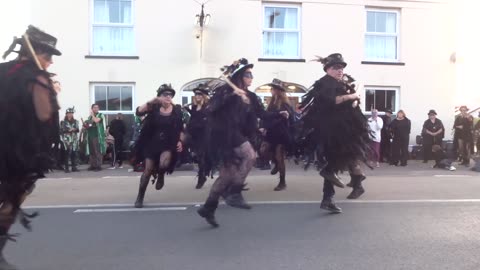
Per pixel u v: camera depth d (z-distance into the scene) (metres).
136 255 4.66
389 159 13.84
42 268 4.28
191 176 10.52
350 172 7.31
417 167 13.03
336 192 8.07
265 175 10.57
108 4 14.37
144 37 14.36
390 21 15.75
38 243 5.07
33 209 6.82
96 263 4.42
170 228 5.70
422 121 15.80
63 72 14.07
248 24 14.71
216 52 14.59
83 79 14.17
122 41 14.49
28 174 3.73
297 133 6.65
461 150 13.59
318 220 6.04
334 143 6.11
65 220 6.12
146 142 7.00
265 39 15.01
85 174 11.38
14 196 3.73
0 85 3.58
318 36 15.10
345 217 6.20
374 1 15.38
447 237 5.24
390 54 15.80
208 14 14.20
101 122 12.49
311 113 6.29
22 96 3.54
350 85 6.30
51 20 13.98
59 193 8.34
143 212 6.61
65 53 14.07
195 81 14.54
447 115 15.87
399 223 5.87
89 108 14.24
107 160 13.98
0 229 3.82
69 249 4.86
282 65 14.89
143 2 14.34
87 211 6.68
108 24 14.37
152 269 4.25
